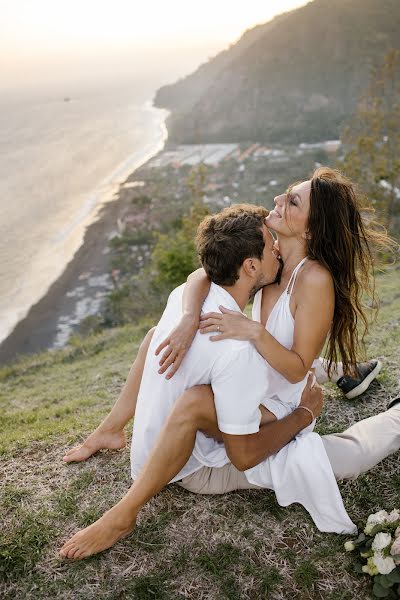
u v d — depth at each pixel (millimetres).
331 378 3898
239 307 2750
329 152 125625
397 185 27562
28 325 42812
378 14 198500
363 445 2949
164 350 2742
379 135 27328
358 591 2529
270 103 181000
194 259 22531
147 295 25406
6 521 3006
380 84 28797
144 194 98812
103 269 57344
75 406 5992
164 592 2547
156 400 2734
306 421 2955
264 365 2580
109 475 3350
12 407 7410
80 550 2662
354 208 2875
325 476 2725
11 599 2555
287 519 2920
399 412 3170
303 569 2625
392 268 13336
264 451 2744
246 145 154125
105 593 2557
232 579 2600
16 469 3551
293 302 2830
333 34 195125
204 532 2859
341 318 3039
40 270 60312
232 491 3125
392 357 4703
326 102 175125
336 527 2781
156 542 2812
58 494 3199
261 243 2645
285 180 102875
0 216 95500
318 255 2811
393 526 2617
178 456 2586
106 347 12875
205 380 2590
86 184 118125
